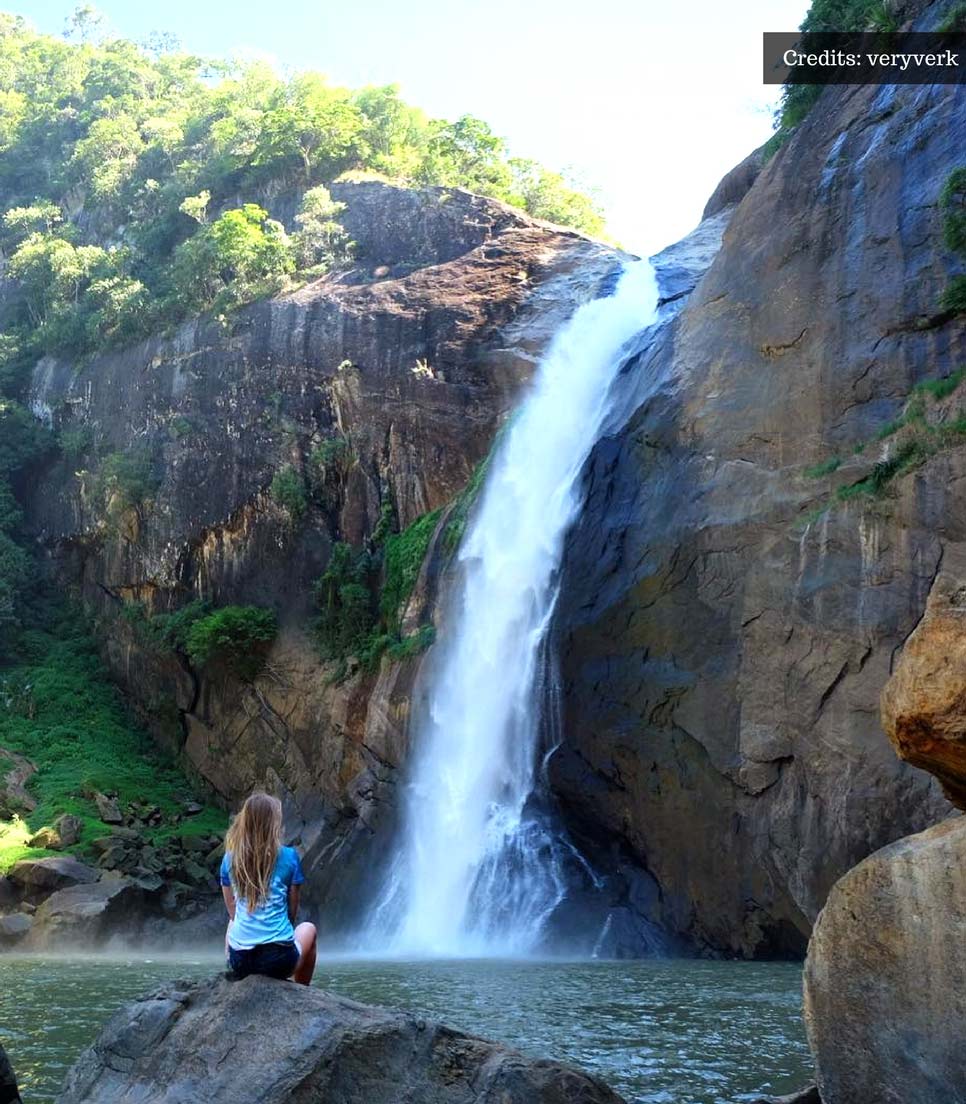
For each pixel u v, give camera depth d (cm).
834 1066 619
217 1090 628
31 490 5825
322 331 4716
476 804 3097
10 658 5281
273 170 6047
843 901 628
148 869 3503
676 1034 1155
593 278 4462
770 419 2408
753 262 2645
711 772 2288
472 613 3450
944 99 2322
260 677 4388
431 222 5075
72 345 5975
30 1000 1567
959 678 617
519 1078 636
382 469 4462
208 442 4866
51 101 8944
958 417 2014
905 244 2256
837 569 2125
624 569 2653
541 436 3625
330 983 1723
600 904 2566
